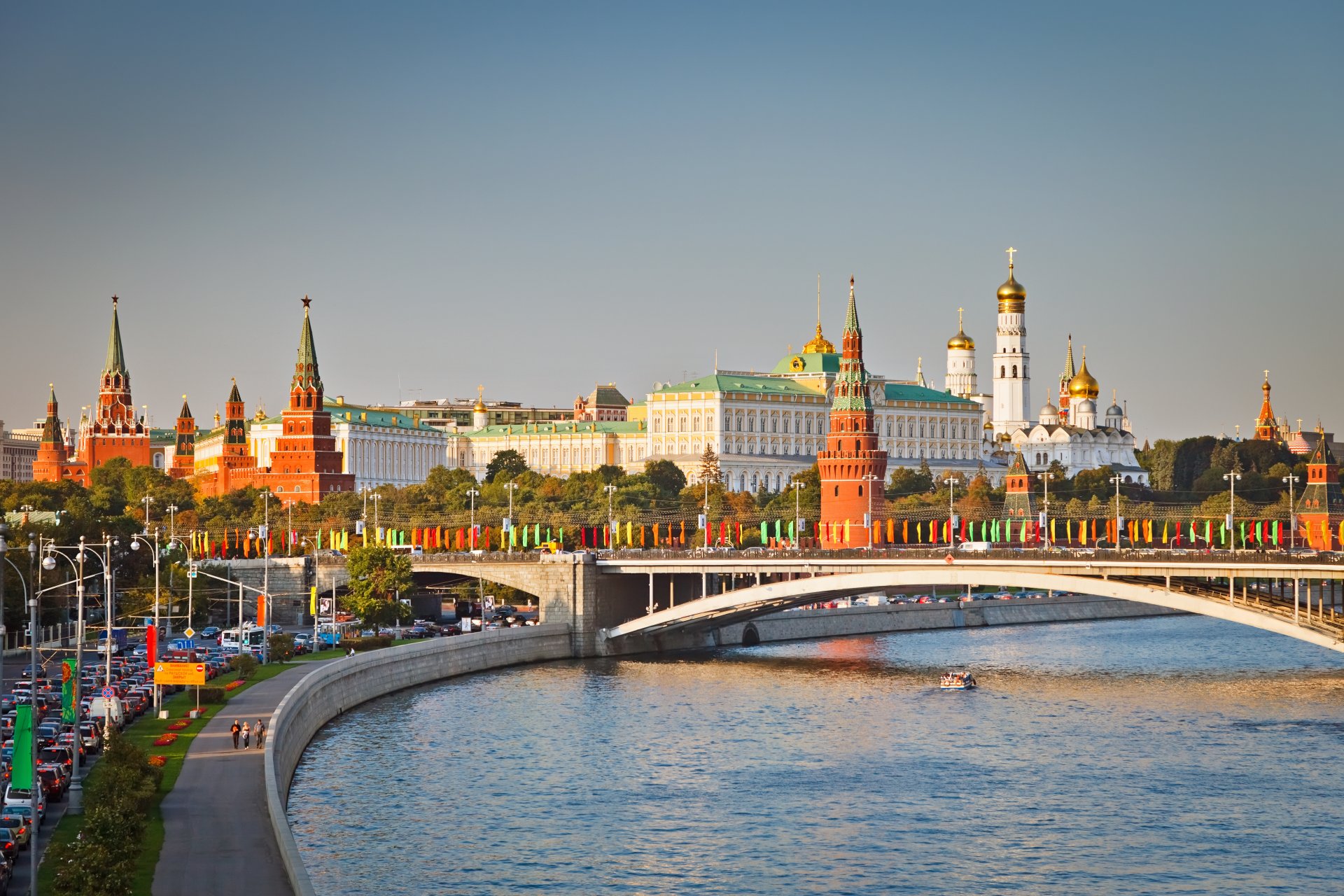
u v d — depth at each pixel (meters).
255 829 132.00
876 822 165.50
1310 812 168.12
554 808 170.38
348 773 186.12
